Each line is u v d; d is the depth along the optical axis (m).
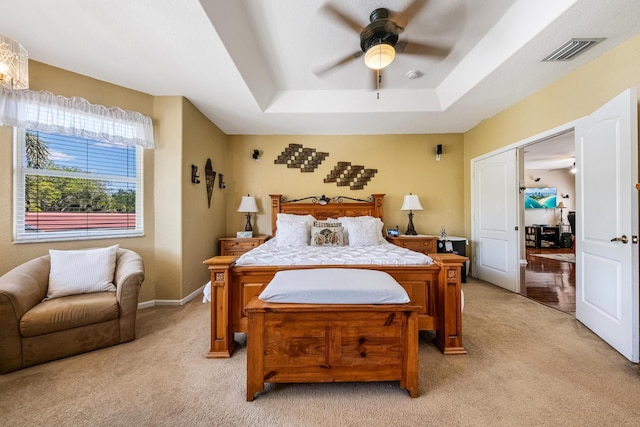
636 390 1.51
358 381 1.50
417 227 4.38
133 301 2.12
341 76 2.96
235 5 1.89
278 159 4.36
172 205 2.98
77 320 1.88
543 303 2.98
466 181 4.31
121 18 1.79
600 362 1.80
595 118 2.16
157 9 1.71
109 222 2.77
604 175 2.06
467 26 2.18
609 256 2.01
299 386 1.57
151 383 1.59
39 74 2.33
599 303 2.14
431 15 2.04
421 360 1.86
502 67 2.39
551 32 1.92
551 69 2.43
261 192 4.37
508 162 3.41
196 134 3.31
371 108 3.39
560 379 1.62
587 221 2.29
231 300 1.99
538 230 7.38
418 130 4.24
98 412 1.35
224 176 4.28
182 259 3.00
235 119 3.68
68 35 1.97
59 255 2.20
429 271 2.07
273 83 3.14
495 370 1.73
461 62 2.70
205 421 1.30
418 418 1.32
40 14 1.76
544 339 2.14
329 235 3.20
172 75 2.53
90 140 2.67
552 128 2.70
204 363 1.82
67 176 2.54
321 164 4.38
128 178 2.88
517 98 3.07
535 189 7.82
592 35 1.96
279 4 1.93
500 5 1.96
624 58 2.04
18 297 1.74
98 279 2.20
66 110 2.38
